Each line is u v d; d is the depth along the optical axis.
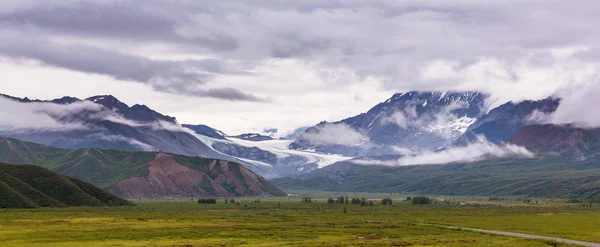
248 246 183.62
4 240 196.75
